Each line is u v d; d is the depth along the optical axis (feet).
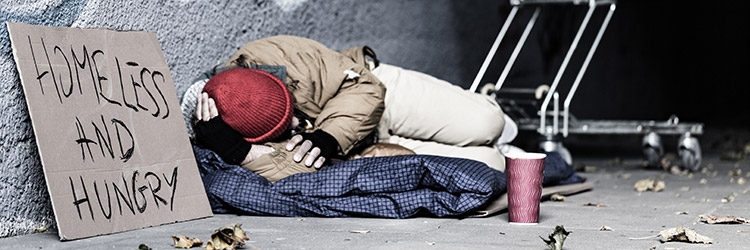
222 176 12.66
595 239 10.63
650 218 12.44
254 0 16.02
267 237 10.67
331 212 12.34
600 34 19.48
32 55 10.76
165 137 12.05
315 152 12.91
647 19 34.63
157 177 11.73
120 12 12.82
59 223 10.39
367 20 19.53
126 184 11.30
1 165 10.96
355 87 13.70
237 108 12.78
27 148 11.35
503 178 13.91
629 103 32.96
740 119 37.88
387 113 14.92
